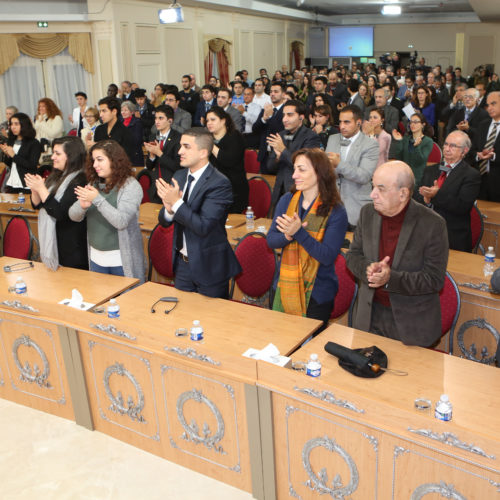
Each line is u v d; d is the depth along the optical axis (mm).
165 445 2672
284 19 19688
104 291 3006
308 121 7645
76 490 2525
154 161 5242
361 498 2117
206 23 14734
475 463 1771
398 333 2387
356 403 1992
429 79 12641
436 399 1967
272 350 2264
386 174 2174
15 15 10133
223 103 7500
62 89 11375
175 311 2748
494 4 12508
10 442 2861
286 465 2305
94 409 2889
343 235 2598
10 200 5336
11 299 2939
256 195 4930
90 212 3283
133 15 11961
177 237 2980
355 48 23312
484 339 3150
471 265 3256
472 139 6230
